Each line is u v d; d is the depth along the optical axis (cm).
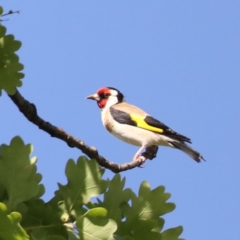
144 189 606
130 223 582
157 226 606
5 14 661
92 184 571
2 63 667
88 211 536
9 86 671
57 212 555
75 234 541
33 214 548
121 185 584
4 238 489
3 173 546
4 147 552
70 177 570
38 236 538
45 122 827
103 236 535
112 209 576
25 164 551
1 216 483
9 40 665
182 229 618
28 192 544
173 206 611
